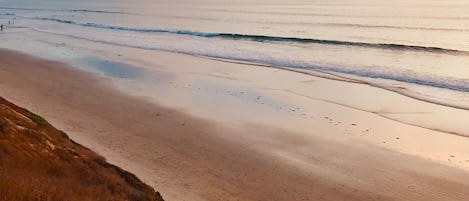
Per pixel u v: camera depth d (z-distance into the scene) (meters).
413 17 85.69
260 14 102.94
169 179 20.73
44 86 37.59
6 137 17.64
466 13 89.62
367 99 34.19
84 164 18.67
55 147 19.66
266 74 42.66
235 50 55.66
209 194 19.42
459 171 21.73
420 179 21.03
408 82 38.66
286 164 22.56
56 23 95.19
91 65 47.25
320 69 44.38
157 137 26.08
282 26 79.19
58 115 29.83
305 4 131.00
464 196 19.45
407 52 51.19
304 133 26.92
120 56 52.97
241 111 31.25
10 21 101.19
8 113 22.50
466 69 42.09
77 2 179.00
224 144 25.11
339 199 19.30
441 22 76.62
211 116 30.00
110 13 118.69
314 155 23.69
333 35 66.19
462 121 28.92
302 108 32.16
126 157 23.16
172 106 32.16
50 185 13.91
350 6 117.44
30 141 18.70
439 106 32.09
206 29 77.50
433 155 23.72
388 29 70.56
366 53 51.50
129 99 33.91
